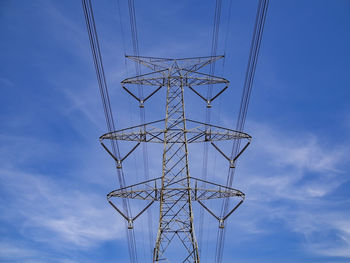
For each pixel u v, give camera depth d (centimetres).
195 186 2780
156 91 3553
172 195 2734
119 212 2955
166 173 2819
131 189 2880
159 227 2584
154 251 2486
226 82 3481
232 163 3009
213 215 2994
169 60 3528
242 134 2983
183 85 3488
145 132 3011
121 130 2989
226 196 2870
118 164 3030
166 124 3050
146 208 2950
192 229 2555
